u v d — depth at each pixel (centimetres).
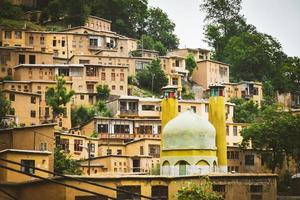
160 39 19800
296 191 9038
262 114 13600
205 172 6881
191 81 16300
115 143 11250
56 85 12475
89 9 17762
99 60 14650
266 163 10219
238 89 15800
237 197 6438
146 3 19675
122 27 19050
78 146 10338
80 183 5384
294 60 18238
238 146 10744
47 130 6619
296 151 9744
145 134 11994
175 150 6975
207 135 7031
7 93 11244
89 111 12762
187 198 5216
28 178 5666
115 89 13850
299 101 17850
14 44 15075
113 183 5603
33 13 18038
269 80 17800
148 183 5806
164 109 7688
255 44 18438
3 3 17638
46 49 15262
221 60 18888
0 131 6450
